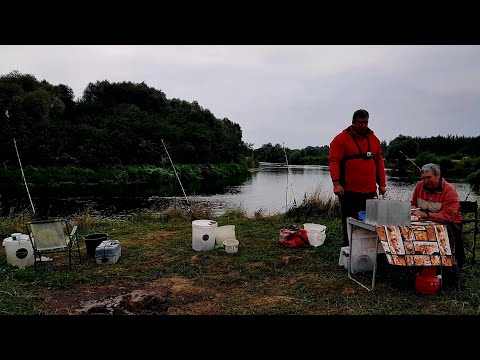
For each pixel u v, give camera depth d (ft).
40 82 157.69
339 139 16.24
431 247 12.43
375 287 13.41
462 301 12.16
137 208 52.16
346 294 12.84
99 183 93.50
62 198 63.77
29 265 16.44
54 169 92.99
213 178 118.42
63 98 165.78
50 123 114.42
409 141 81.46
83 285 14.32
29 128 105.09
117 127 138.92
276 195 65.31
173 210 31.63
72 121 148.36
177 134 140.56
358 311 11.49
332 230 22.56
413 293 12.82
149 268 16.22
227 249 18.20
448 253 12.45
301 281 14.23
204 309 11.89
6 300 12.23
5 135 95.55
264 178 104.94
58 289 13.91
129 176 102.73
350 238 14.52
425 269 12.68
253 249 18.88
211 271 15.72
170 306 12.20
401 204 12.70
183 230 24.35
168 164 117.29
